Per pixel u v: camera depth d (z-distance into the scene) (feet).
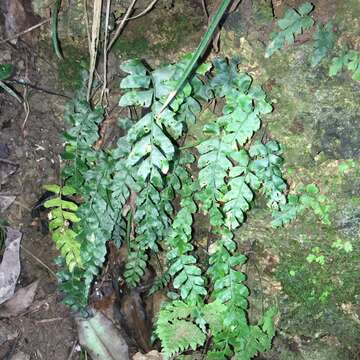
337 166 1.21
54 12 1.22
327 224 1.23
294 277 1.29
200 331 1.26
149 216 1.25
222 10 0.90
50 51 1.34
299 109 1.20
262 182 1.20
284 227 1.27
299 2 1.17
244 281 1.34
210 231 1.33
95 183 1.25
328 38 1.12
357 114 1.16
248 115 1.13
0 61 1.29
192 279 1.25
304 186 1.23
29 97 1.34
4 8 1.29
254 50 1.20
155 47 1.32
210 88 1.17
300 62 1.17
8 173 1.34
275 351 1.35
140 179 1.21
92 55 1.25
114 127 1.33
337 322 1.29
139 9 1.29
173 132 1.27
